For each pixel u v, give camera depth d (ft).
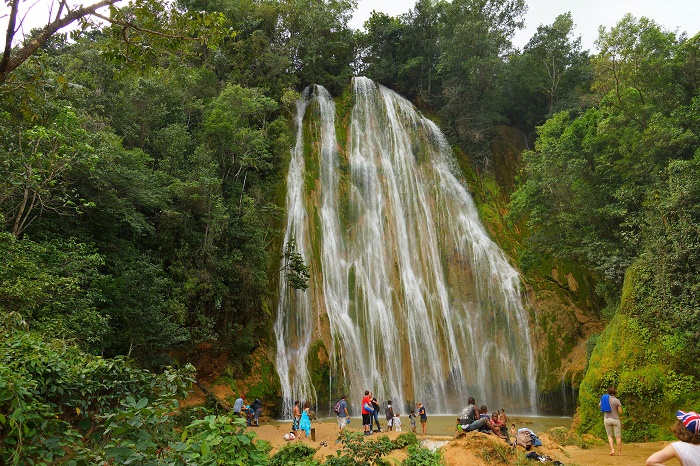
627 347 47.85
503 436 35.63
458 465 29.63
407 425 59.67
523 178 113.50
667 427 43.11
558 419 68.69
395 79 129.29
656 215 55.21
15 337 20.65
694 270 47.67
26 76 41.32
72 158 45.14
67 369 19.17
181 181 68.49
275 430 54.08
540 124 125.70
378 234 93.50
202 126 84.28
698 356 43.32
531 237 82.89
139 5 25.07
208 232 67.10
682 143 60.03
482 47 115.96
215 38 26.99
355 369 76.28
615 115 71.46
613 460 34.86
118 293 48.98
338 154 102.47
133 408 16.12
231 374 64.28
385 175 102.83
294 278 71.41
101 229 56.24
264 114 95.81
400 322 83.46
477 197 107.14
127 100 74.23
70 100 59.26
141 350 53.36
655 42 69.82
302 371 71.51
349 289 85.20
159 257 63.87
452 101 118.32
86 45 91.71
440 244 96.63
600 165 68.28
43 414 15.69
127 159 59.93
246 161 79.56
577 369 74.54
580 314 84.12
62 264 41.83
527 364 80.89
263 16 110.52
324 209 92.99
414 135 112.27
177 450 14.94
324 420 64.59
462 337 85.51
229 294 67.31
